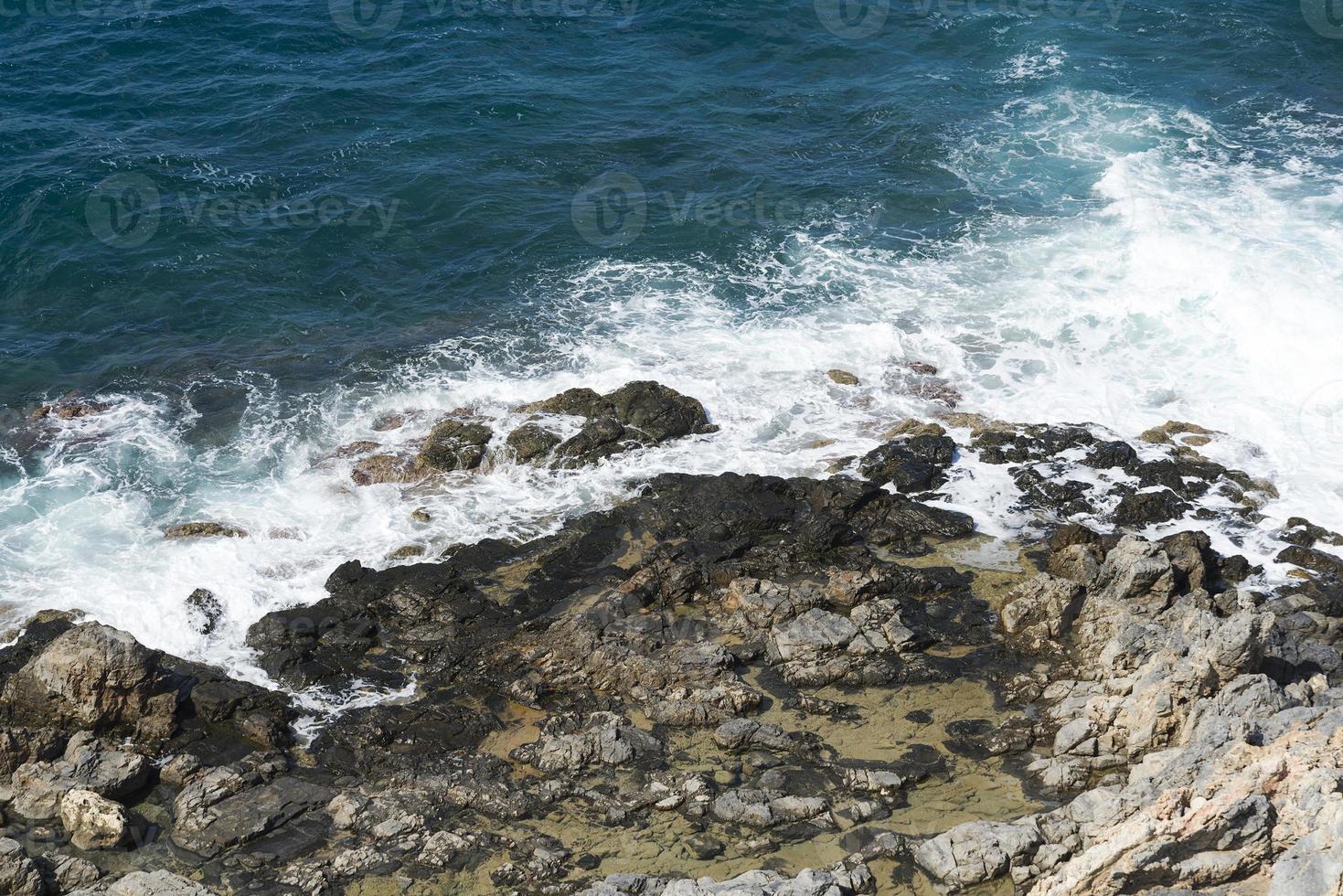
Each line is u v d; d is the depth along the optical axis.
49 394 41.75
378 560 35.09
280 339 44.69
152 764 28.58
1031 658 31.27
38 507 36.81
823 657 31.03
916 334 44.03
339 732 29.36
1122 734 27.83
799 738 28.70
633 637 31.53
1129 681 28.75
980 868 24.64
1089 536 34.53
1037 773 27.52
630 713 29.75
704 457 38.81
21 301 46.31
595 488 37.78
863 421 40.25
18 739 28.28
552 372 42.69
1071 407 40.38
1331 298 42.44
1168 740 27.45
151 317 45.66
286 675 31.17
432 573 33.97
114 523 36.28
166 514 36.75
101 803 26.61
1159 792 24.88
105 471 38.34
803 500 36.62
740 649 31.55
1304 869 20.38
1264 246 45.66
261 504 37.25
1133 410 40.06
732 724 28.78
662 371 42.53
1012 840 24.98
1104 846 22.58
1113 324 43.81
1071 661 30.98
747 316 45.38
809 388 41.72
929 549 35.31
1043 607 32.03
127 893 24.61
